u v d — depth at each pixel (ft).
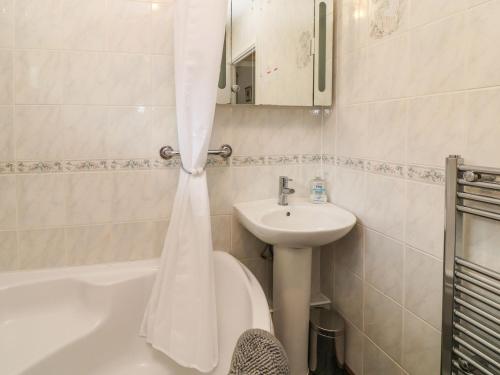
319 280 6.57
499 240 3.27
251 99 5.72
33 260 5.30
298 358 5.47
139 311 5.31
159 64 5.43
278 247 5.39
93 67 5.18
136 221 5.62
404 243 4.43
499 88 3.16
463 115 3.52
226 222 6.06
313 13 5.82
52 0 4.95
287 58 5.81
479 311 3.35
